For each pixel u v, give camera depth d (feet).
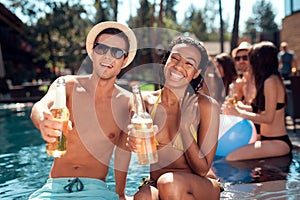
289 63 30.71
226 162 12.36
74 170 7.97
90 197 7.57
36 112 6.61
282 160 12.25
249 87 15.10
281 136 13.00
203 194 7.23
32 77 67.92
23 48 67.00
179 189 6.71
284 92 12.97
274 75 12.91
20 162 13.96
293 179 10.00
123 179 8.59
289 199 8.35
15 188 10.65
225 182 10.01
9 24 55.72
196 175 7.40
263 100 12.96
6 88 48.39
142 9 55.72
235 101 13.75
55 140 5.68
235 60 16.11
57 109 5.98
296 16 41.75
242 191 9.05
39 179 11.56
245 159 12.50
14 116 29.22
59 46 68.54
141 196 6.82
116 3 47.09
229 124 12.85
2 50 55.98
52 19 64.64
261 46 13.02
